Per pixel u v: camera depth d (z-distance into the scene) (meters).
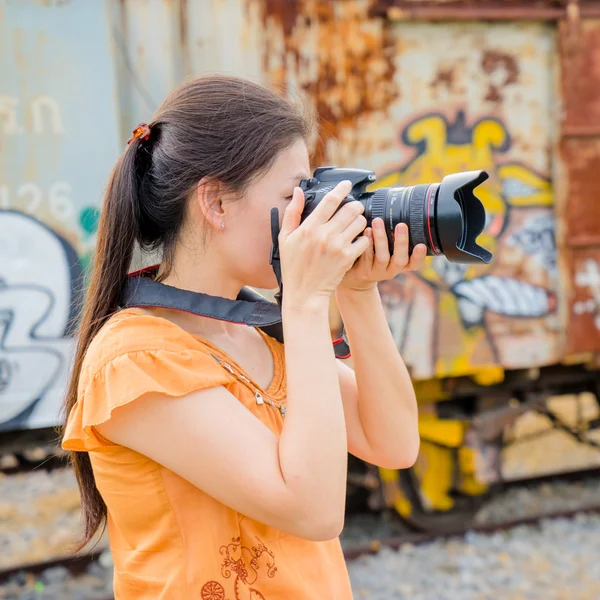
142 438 1.03
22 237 2.74
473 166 3.30
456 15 3.18
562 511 3.82
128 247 1.18
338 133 3.09
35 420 2.73
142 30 2.86
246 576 1.09
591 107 3.41
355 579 3.22
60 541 3.78
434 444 3.55
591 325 3.46
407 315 3.19
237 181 1.12
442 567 3.34
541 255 3.40
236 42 2.95
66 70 2.77
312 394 1.03
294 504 0.99
